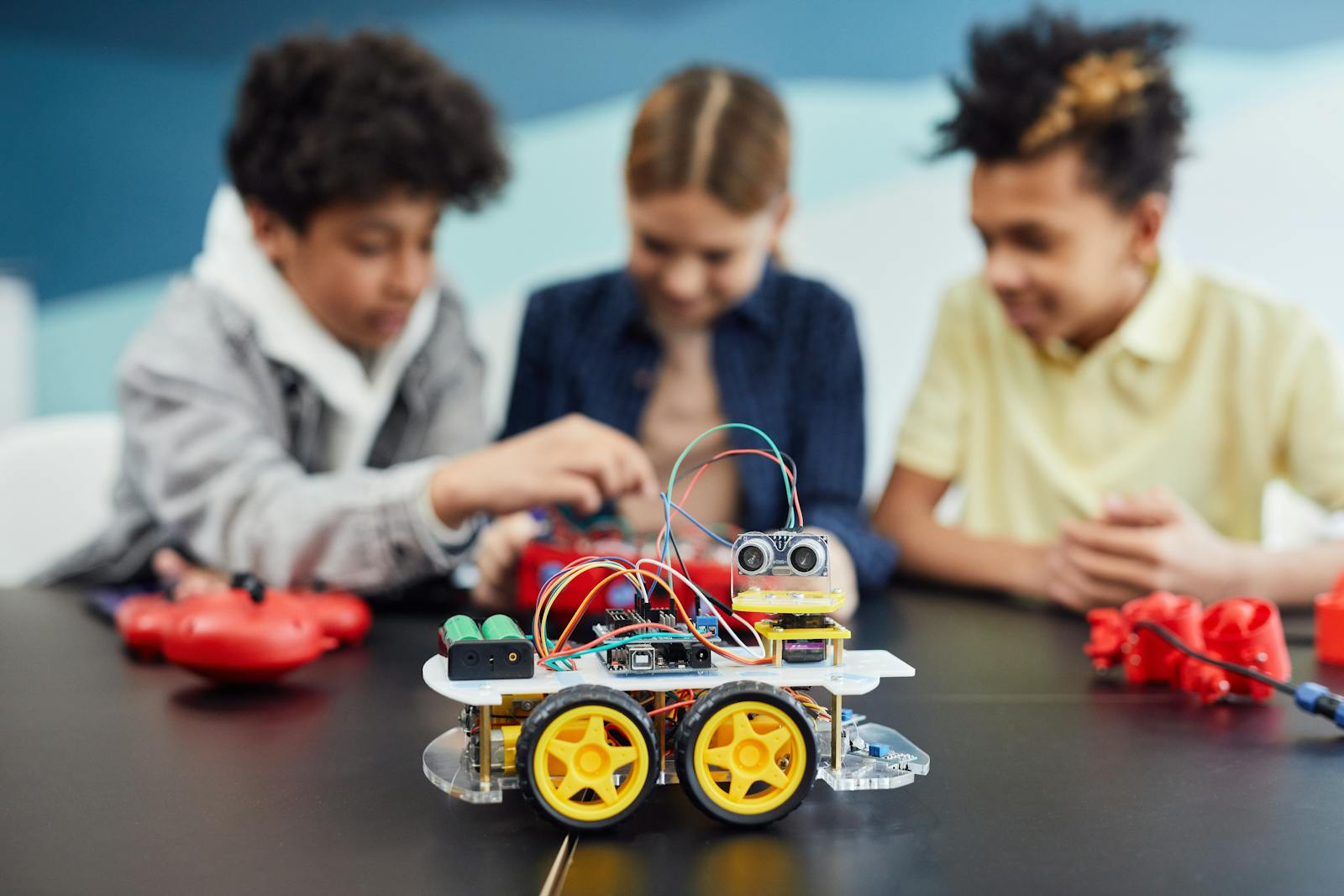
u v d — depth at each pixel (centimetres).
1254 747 77
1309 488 178
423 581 143
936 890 52
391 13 290
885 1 289
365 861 55
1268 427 180
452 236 291
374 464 169
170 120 289
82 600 132
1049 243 163
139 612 105
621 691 61
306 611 97
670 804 65
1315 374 177
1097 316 175
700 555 115
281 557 127
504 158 169
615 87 292
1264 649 91
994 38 175
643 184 164
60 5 283
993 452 196
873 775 65
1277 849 58
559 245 294
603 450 124
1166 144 167
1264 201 288
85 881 53
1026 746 77
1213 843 58
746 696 60
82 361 292
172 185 291
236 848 57
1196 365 182
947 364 197
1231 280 188
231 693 91
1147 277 183
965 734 80
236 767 71
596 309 188
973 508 195
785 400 179
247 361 152
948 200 292
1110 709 88
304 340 153
